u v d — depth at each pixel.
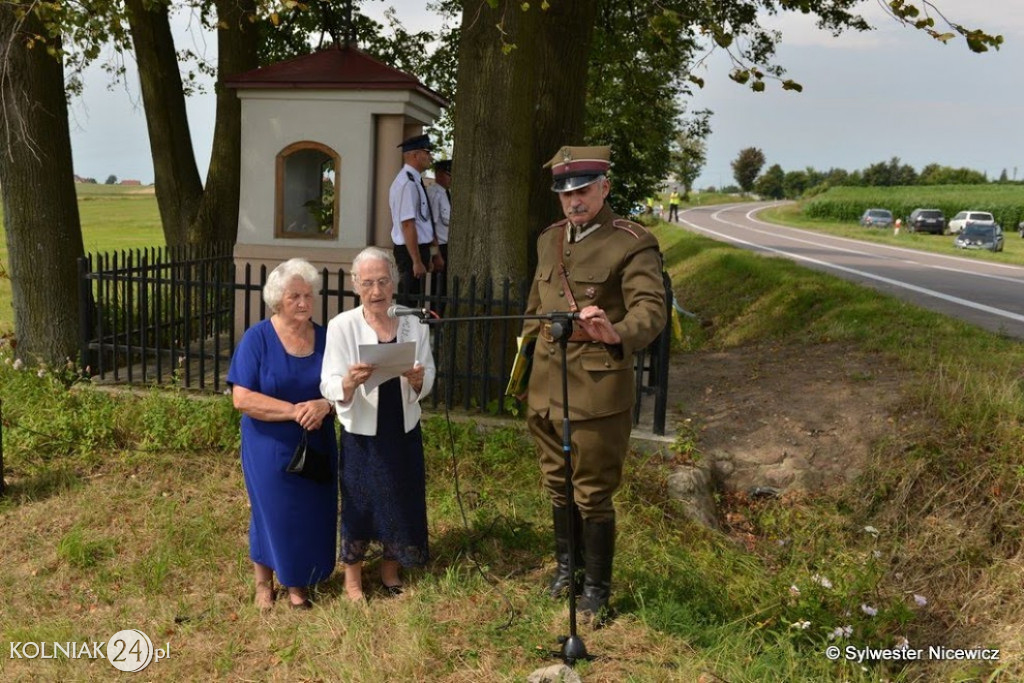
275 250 8.16
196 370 7.88
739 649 3.91
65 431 6.38
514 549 4.89
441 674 3.68
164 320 8.52
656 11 8.19
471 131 6.79
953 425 5.83
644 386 7.48
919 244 32.00
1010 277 18.11
